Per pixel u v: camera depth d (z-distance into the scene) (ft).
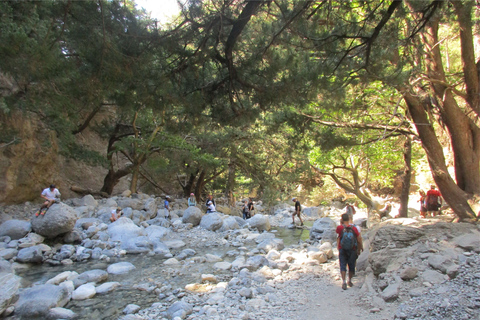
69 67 21.76
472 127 32.30
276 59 24.66
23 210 53.26
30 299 21.71
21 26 18.93
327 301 19.89
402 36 25.88
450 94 32.24
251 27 24.39
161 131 68.44
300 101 26.11
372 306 17.87
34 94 27.84
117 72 21.22
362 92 32.55
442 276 18.39
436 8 21.04
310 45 23.31
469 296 15.53
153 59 23.27
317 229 47.91
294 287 23.65
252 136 71.36
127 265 32.48
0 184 52.16
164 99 25.27
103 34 19.71
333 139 37.99
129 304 22.68
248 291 22.47
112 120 78.64
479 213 29.37
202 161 68.80
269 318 18.10
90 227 45.09
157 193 105.50
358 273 24.70
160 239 46.60
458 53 44.01
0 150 52.29
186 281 28.09
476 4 22.44
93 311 21.95
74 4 19.31
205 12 21.40
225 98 28.78
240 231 52.75
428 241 22.12
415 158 68.08
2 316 20.49
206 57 24.02
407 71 26.30
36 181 59.52
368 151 53.62
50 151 61.87
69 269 32.45
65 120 45.19
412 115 34.06
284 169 80.23
